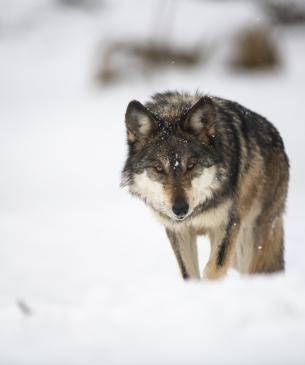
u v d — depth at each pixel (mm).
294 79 79125
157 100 22141
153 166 19625
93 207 40875
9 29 113812
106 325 12047
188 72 83188
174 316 12055
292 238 29344
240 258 23016
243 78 80500
